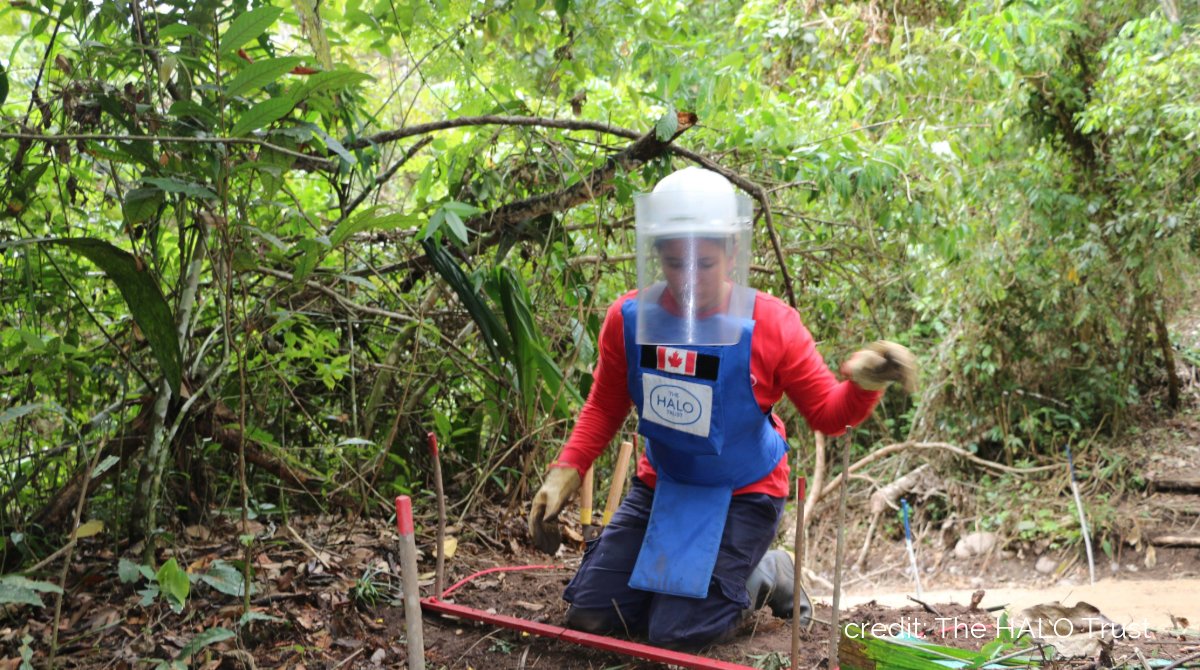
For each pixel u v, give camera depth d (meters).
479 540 3.77
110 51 2.59
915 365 2.16
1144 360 8.82
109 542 3.21
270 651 2.57
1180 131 6.82
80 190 3.14
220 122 2.53
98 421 3.06
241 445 2.63
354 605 2.85
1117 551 6.83
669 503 2.64
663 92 3.97
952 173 5.18
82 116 2.63
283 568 3.09
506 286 3.46
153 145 2.60
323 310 3.96
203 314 3.62
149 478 2.96
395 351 3.93
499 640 2.69
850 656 2.26
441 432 4.13
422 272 4.01
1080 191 7.67
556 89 4.04
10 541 2.96
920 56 5.81
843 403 2.34
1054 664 2.36
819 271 5.38
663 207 2.26
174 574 2.28
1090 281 7.81
